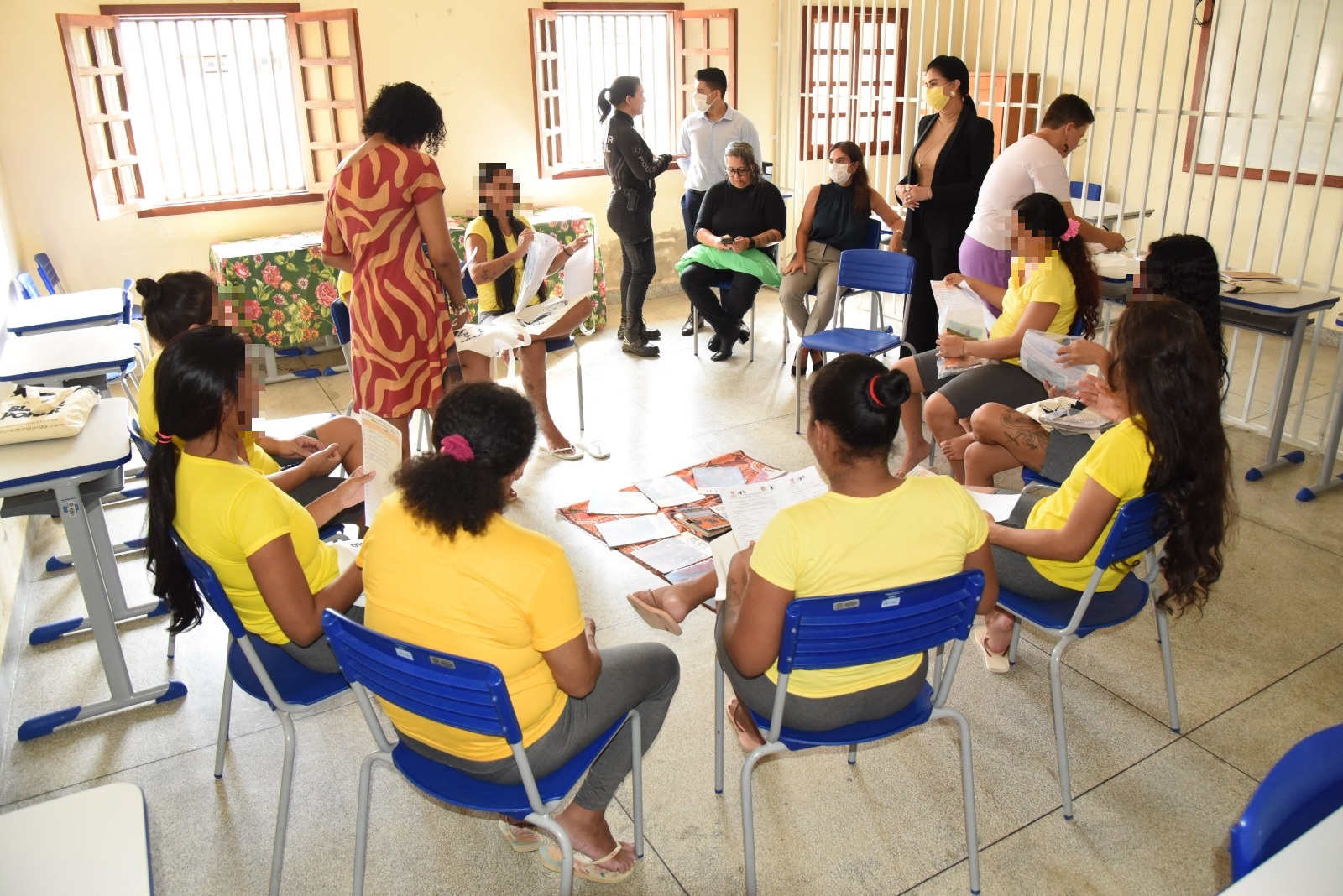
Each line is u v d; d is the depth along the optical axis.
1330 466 3.73
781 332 6.03
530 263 3.89
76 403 2.72
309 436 3.03
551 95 6.12
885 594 1.62
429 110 3.18
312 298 5.30
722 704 2.23
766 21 6.79
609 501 3.65
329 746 2.51
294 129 5.71
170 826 2.24
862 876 2.06
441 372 3.43
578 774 1.74
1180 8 5.76
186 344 1.82
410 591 1.59
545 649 1.60
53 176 5.12
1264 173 3.96
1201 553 2.04
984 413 3.02
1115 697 2.61
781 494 2.31
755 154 5.29
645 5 6.36
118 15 5.04
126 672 2.64
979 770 2.36
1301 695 2.60
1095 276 3.23
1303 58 5.30
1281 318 3.79
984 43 6.87
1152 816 2.20
